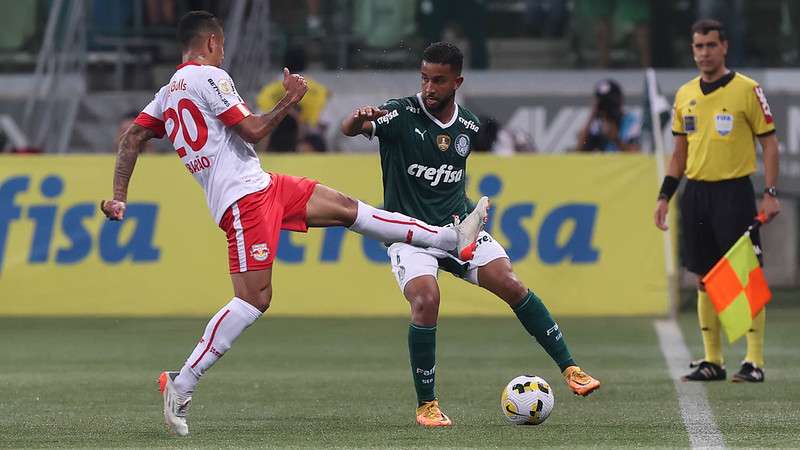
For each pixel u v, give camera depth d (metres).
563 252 48.50
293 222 25.16
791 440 22.94
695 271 33.09
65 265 49.00
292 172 48.34
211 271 48.72
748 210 32.22
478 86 64.31
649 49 65.62
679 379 32.94
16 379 33.78
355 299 48.84
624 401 28.83
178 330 45.31
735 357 38.31
